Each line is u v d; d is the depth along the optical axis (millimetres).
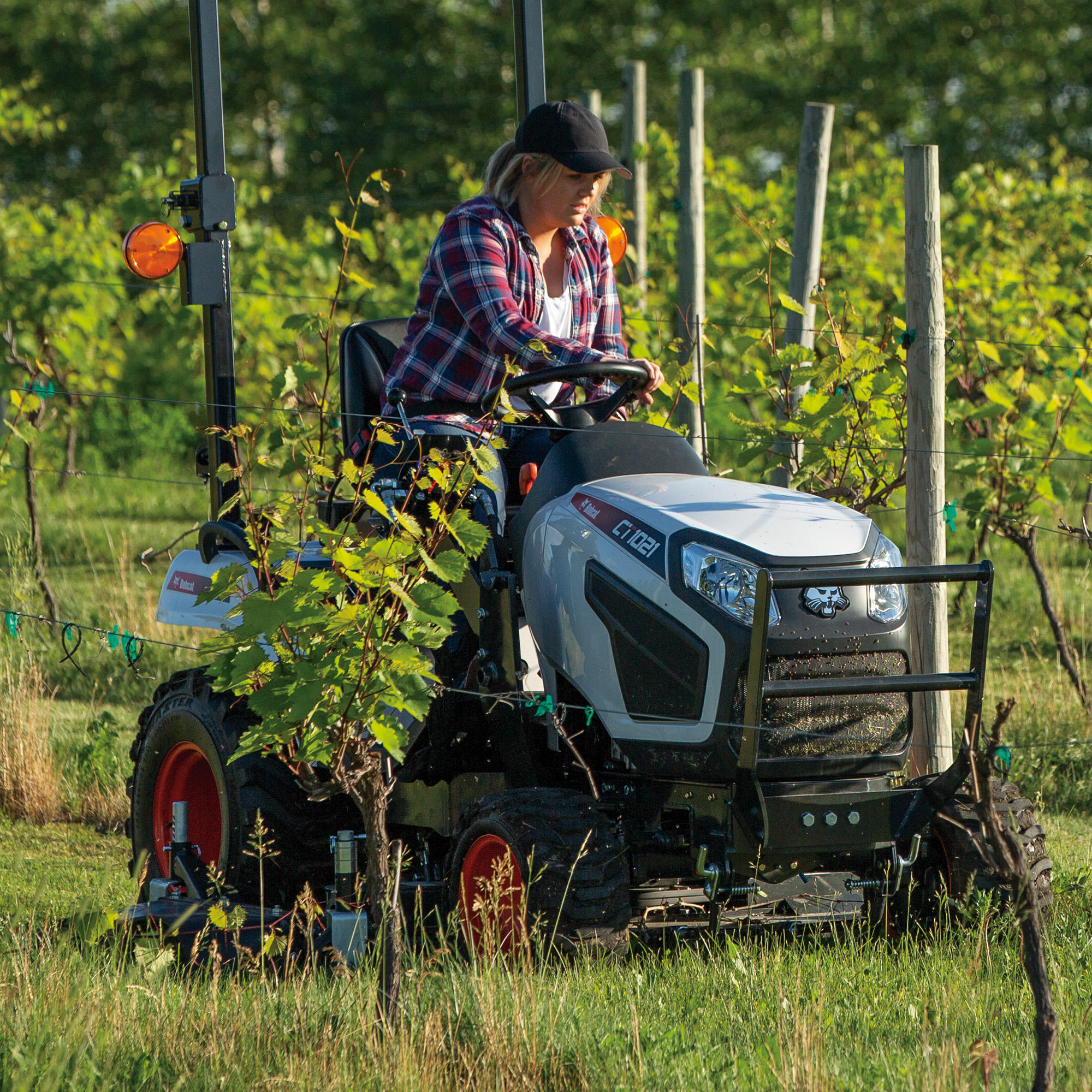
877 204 50500
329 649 13445
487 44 128250
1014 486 31516
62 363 55812
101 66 129625
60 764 26953
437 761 17734
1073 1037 13297
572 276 19609
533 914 15172
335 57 128250
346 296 55562
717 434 41938
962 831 16656
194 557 20703
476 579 17219
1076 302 36969
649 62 128500
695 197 31969
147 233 19719
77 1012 13664
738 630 14914
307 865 18656
